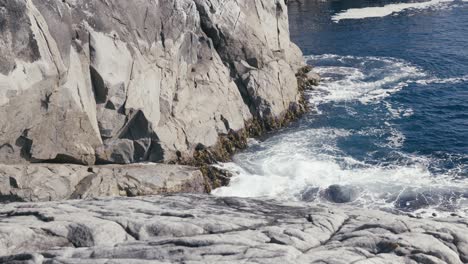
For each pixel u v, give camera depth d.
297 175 31.42
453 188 29.02
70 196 24.97
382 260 14.18
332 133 37.22
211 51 37.66
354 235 15.96
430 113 39.41
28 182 23.92
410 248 14.93
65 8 26.19
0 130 23.38
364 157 33.34
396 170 31.45
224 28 38.53
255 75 39.06
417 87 44.97
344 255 14.14
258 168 32.66
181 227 15.62
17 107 23.81
